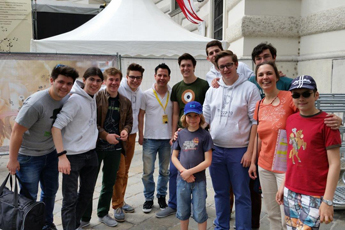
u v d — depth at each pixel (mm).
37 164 2852
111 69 3223
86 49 6418
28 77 5828
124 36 6816
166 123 3807
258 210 3285
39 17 11320
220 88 3059
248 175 2936
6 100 5758
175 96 3779
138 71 3646
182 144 2965
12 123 5852
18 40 8500
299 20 7250
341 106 3746
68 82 2639
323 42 6625
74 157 2848
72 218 2887
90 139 2949
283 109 2494
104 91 3293
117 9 7766
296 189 2168
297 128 2160
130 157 3787
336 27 6316
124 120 3379
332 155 1988
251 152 2877
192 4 9422
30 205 2537
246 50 7395
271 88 2559
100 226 3432
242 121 2922
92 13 12047
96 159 3080
